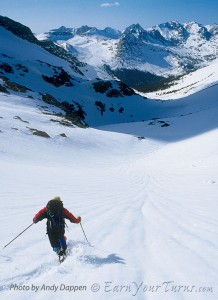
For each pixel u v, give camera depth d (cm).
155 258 556
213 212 1016
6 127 4312
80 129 5841
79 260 523
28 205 1072
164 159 3838
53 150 4131
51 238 562
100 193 1496
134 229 808
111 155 4812
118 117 13175
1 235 711
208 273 472
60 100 12156
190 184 1797
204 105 12569
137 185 1944
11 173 1953
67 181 1891
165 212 1059
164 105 14262
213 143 3594
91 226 832
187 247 626
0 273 468
